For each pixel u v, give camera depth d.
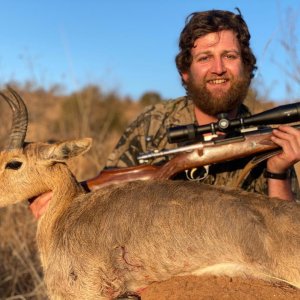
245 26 1.61
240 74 1.58
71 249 1.37
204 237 1.29
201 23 1.57
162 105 1.69
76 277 1.36
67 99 3.94
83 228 1.37
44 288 1.91
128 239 1.33
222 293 1.23
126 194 1.38
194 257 1.29
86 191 1.50
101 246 1.34
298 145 1.39
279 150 1.42
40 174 1.48
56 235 1.41
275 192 1.47
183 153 1.45
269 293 1.23
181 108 1.67
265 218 1.28
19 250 2.08
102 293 1.35
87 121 3.14
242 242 1.27
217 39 1.56
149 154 1.46
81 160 2.37
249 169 1.46
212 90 1.58
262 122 1.43
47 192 1.51
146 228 1.32
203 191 1.34
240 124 1.43
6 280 2.00
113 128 4.59
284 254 1.25
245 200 1.31
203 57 1.57
